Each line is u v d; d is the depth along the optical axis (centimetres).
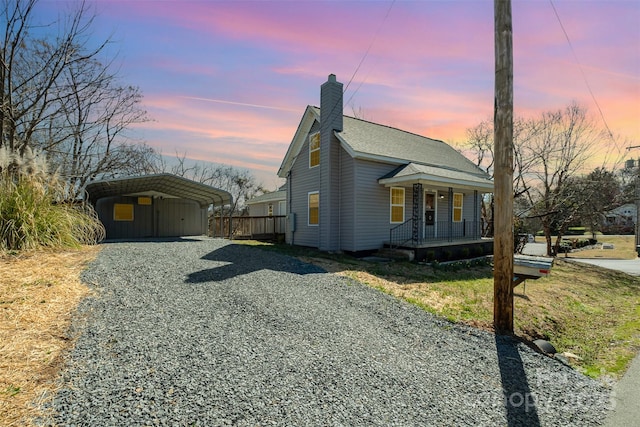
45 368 284
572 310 761
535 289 885
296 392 283
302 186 1398
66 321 379
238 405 258
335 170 1184
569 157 2062
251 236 1692
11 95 996
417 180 1088
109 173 1695
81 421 224
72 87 1230
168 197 1580
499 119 486
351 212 1138
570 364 420
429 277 834
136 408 242
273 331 409
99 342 338
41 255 647
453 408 283
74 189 988
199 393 268
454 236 1437
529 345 444
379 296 600
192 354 332
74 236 798
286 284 628
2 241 636
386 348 392
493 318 518
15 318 368
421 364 360
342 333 423
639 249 2183
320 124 1223
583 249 2703
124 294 487
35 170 716
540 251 2139
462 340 438
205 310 457
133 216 1484
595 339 589
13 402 237
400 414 266
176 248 966
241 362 326
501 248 484
